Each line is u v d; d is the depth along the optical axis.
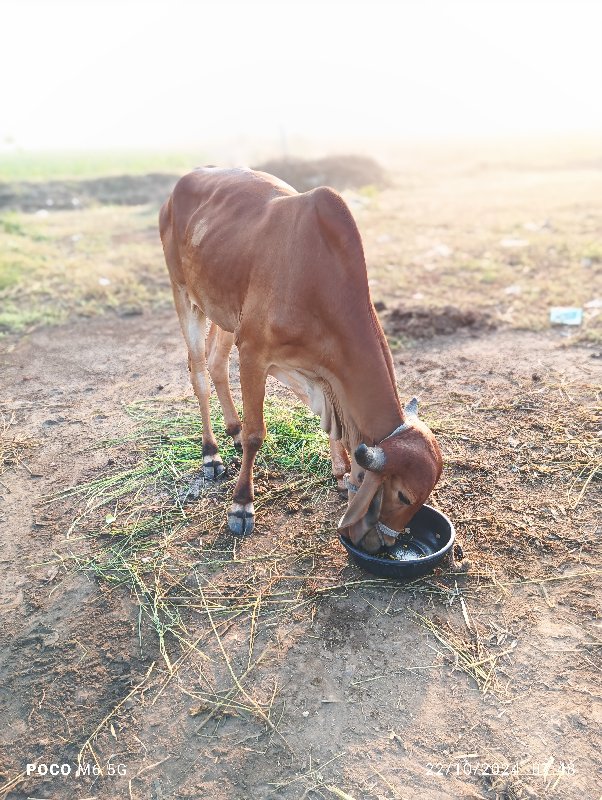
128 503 2.46
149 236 6.52
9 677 1.82
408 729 1.62
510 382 3.16
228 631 1.92
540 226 5.98
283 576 2.09
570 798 1.46
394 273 4.77
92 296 4.63
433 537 2.16
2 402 3.24
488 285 4.45
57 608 2.03
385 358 1.91
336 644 1.85
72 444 2.85
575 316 3.80
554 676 1.73
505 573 2.05
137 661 1.85
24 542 2.30
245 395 2.19
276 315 2.00
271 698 1.72
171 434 2.89
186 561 2.17
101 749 1.63
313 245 1.93
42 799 1.54
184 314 2.65
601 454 2.56
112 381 3.44
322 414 2.14
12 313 4.31
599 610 1.91
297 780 1.53
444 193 8.81
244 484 2.28
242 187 2.30
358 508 1.80
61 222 7.38
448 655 1.80
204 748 1.62
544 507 2.31
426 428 1.89
